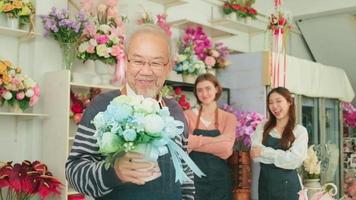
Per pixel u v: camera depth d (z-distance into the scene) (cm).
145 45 117
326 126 498
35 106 292
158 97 127
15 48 292
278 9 398
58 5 304
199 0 432
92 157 115
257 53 392
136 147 93
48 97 287
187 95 384
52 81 285
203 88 299
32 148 293
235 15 439
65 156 271
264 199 287
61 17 283
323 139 480
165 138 95
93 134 112
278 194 277
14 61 290
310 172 269
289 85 407
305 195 207
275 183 278
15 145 288
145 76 118
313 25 573
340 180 512
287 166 274
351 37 561
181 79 367
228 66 409
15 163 273
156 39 119
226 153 287
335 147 491
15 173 245
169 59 123
